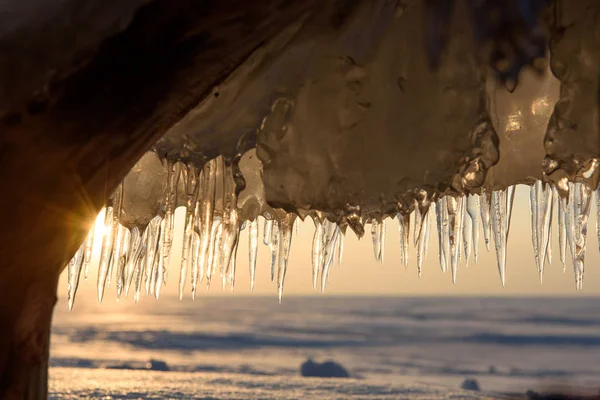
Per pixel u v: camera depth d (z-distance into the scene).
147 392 8.92
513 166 2.62
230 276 3.02
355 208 2.40
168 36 1.72
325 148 2.40
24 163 1.71
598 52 2.01
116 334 35.22
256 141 2.44
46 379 1.92
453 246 3.21
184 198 2.96
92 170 1.80
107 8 1.71
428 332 36.66
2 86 1.68
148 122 1.83
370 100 2.38
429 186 2.31
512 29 2.06
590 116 2.03
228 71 1.86
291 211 2.41
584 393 14.96
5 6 1.74
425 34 2.24
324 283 3.39
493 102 2.47
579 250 3.00
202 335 35.09
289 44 2.33
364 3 2.30
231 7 1.70
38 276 1.84
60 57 1.69
